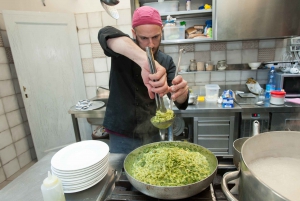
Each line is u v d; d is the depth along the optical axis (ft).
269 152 1.76
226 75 7.63
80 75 7.97
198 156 2.20
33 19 6.71
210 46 7.47
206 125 6.12
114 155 3.07
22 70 6.78
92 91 8.40
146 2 7.29
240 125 6.06
